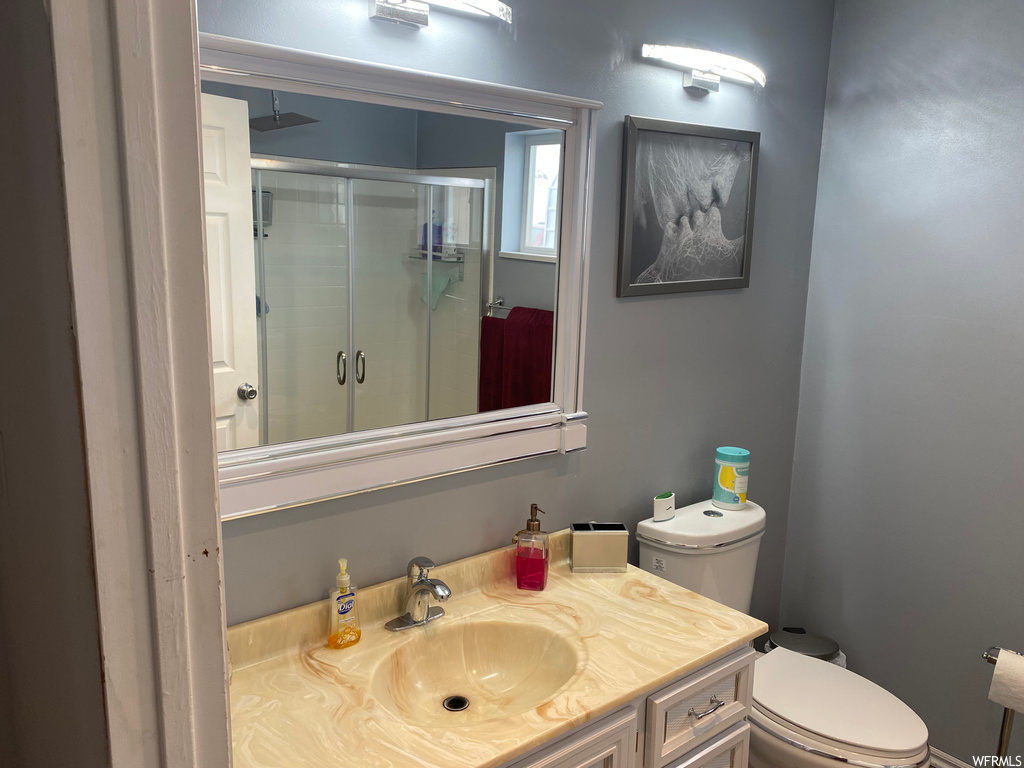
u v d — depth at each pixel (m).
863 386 2.45
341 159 1.43
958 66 2.14
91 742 0.71
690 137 2.04
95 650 0.65
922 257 2.27
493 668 1.63
